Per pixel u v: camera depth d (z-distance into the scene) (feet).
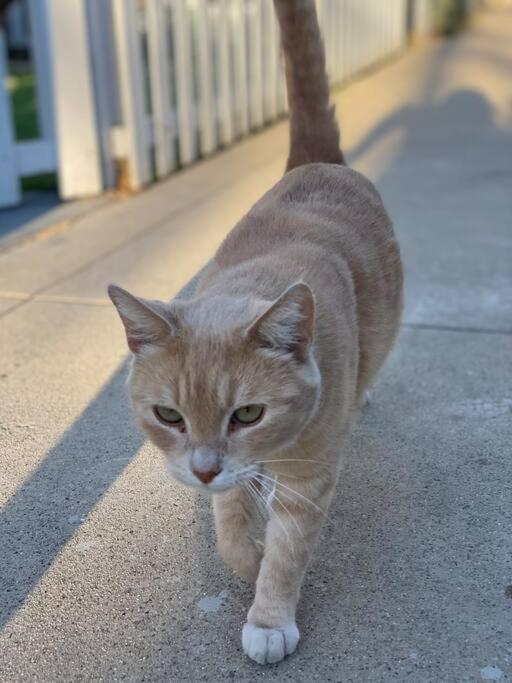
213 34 4.58
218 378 1.23
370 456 1.81
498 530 1.57
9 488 1.73
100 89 3.55
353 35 6.01
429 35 8.13
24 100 5.84
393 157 4.20
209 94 4.19
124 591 1.45
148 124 3.79
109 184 3.70
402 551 1.52
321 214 1.63
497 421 1.92
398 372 2.15
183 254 2.91
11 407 2.02
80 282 2.72
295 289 1.20
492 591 1.42
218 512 1.46
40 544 1.57
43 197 3.67
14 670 1.30
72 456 1.83
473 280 2.72
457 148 4.35
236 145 4.50
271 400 1.25
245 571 1.45
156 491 1.70
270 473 1.36
